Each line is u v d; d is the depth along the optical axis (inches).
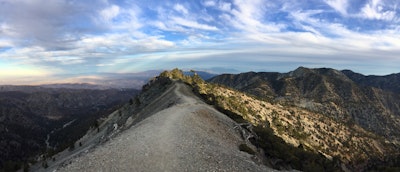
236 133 2437.3
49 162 6673.2
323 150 6742.1
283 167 2199.8
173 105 3221.0
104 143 1592.0
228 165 1266.0
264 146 2405.3
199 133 1801.2
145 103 5472.4
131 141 1466.5
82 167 1146.0
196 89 5132.9
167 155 1288.1
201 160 1270.9
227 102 5241.1
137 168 1146.0
